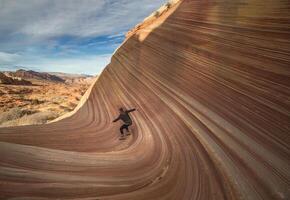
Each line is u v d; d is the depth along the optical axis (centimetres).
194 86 1045
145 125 1097
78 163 686
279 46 776
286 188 446
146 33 2036
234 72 880
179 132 855
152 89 1362
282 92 663
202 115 859
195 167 604
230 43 1005
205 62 1082
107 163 713
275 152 544
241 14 1069
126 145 944
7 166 565
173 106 1056
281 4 894
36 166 613
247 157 568
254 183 481
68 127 1352
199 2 1568
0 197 439
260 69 783
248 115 704
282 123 598
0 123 2297
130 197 505
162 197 505
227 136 685
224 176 530
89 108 1912
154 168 665
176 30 1572
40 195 473
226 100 827
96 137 1127
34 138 1029
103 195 507
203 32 1259
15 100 4394
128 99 1546
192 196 492
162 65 1442
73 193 500
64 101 4359
